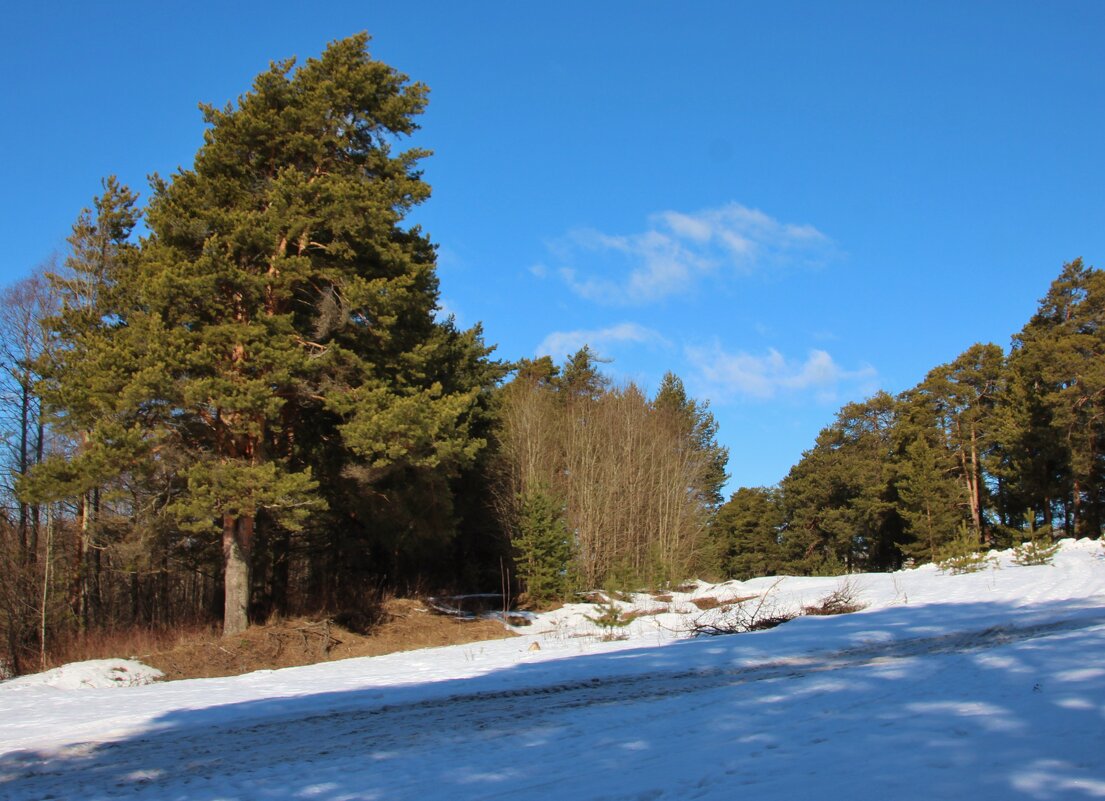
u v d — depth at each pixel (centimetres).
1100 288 4584
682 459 5450
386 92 2631
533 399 4553
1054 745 632
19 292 2950
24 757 952
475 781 702
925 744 673
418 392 2527
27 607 2703
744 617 2175
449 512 2888
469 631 2752
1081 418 4309
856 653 1430
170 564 2914
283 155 2527
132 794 754
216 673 2127
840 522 6391
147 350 2239
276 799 695
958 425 5688
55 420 2373
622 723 914
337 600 3002
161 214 2352
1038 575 2520
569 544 3481
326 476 2778
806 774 622
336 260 2508
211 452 2444
